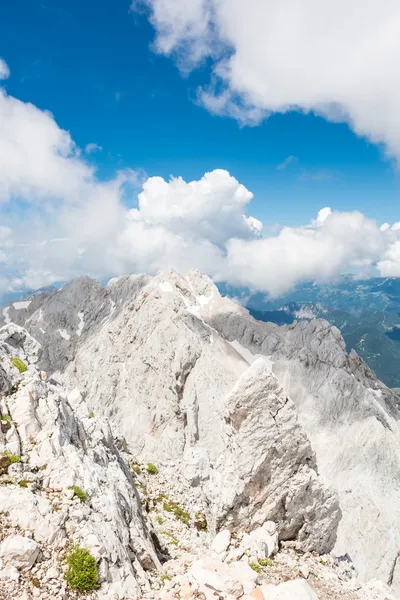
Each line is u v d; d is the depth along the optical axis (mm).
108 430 32594
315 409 121625
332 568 24203
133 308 140000
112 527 18391
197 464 46812
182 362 113188
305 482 24906
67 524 16469
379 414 117812
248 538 23594
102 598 14977
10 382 21391
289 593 15359
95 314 169375
